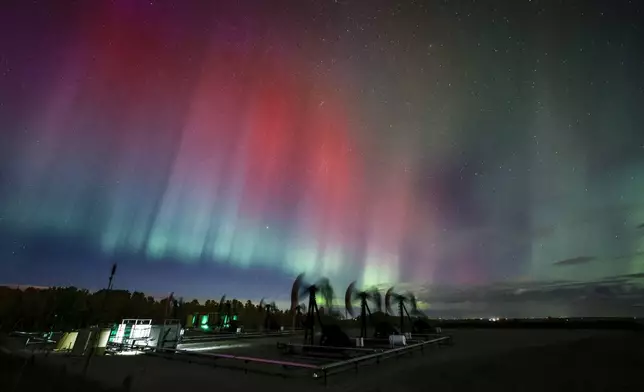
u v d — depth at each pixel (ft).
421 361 54.95
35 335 88.53
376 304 102.78
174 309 157.28
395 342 73.97
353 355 62.18
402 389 35.35
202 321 152.15
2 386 37.47
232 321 143.54
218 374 43.65
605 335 111.86
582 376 40.45
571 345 77.77
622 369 44.06
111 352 63.52
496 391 34.19
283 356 63.05
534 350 69.21
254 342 95.55
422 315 125.90
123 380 39.83
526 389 34.91
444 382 38.29
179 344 80.59
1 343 66.80
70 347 64.80
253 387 36.42
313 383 38.42
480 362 52.65
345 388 35.94
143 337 70.38
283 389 35.58
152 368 47.80
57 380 40.04
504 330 169.27
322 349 71.97
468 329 193.57
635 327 144.25
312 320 79.56
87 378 40.86
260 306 164.66
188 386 37.01
